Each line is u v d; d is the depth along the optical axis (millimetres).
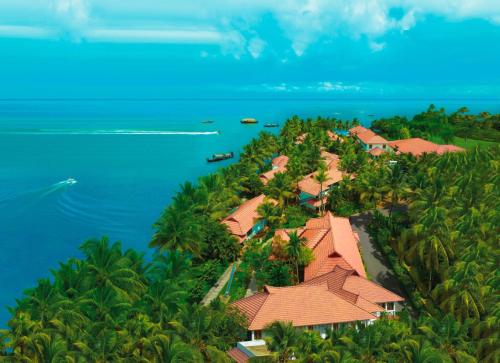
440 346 46031
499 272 60062
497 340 47594
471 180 85188
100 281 56625
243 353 51062
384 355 42406
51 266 97625
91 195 150125
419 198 80812
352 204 108312
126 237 112312
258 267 74062
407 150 154000
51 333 44438
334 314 56500
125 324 46969
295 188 117312
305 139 178750
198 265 81375
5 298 83688
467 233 69750
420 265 72625
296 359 43125
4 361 42875
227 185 116312
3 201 143500
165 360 42438
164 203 141000
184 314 47719
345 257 72125
